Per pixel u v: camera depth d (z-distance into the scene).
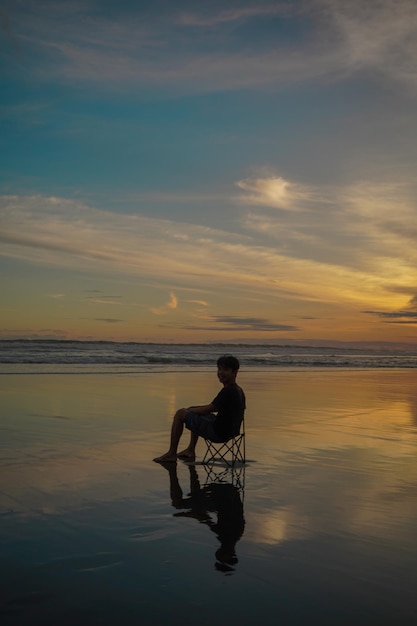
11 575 3.27
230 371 6.72
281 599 3.08
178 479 5.84
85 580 3.24
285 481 5.86
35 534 3.97
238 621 2.82
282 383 19.25
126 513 4.57
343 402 13.62
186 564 3.53
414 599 3.13
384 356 66.19
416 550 3.89
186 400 12.78
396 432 9.27
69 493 5.10
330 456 7.20
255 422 9.98
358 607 3.01
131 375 20.67
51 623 2.74
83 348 46.28
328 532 4.23
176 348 60.69
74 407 11.14
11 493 5.01
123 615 2.85
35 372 20.64
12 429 8.42
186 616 2.86
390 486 5.70
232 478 5.96
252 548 3.86
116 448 7.33
